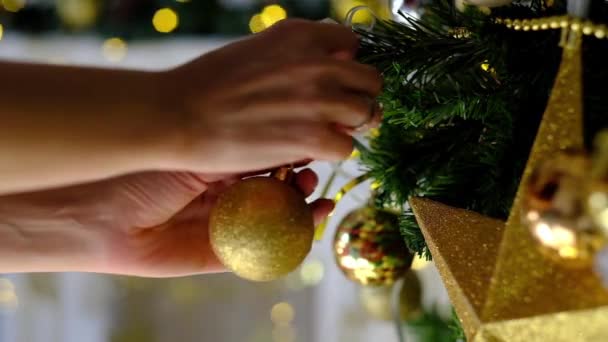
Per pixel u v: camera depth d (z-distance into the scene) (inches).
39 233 26.3
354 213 27.0
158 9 59.5
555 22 18.2
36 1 62.2
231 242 21.3
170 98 19.0
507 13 22.3
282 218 21.1
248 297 68.2
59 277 66.8
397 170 24.6
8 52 61.2
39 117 18.5
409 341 40.4
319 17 53.6
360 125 20.0
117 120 18.7
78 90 18.8
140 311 68.1
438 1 25.1
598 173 16.2
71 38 60.8
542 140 17.8
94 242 26.5
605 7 20.2
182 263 27.1
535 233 16.8
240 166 19.5
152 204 25.8
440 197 23.0
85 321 67.6
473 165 23.4
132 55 59.9
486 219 20.4
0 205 25.8
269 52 19.6
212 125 19.0
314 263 61.7
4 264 26.6
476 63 22.7
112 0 59.9
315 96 19.0
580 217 16.2
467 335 17.8
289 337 67.7
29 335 67.3
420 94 22.6
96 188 25.9
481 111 22.3
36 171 18.9
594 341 16.8
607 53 20.6
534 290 17.1
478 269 18.6
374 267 26.2
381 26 24.3
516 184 21.9
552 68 21.7
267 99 18.9
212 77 19.3
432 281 45.5
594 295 16.6
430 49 23.0
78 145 18.7
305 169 23.5
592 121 18.6
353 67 19.4
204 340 69.8
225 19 58.2
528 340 17.2
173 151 19.1
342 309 64.7
